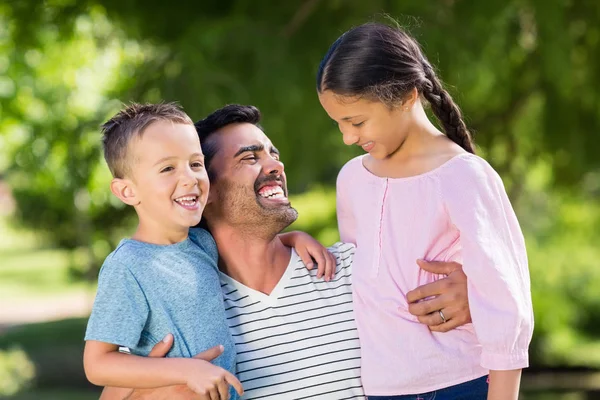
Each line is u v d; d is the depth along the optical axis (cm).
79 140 1007
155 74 930
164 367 276
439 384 300
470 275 292
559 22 906
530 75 1045
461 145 325
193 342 291
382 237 313
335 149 920
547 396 1381
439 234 304
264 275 330
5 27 1061
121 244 296
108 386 296
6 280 2992
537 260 1524
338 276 334
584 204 1490
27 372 1418
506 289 288
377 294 312
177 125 300
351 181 335
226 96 856
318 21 915
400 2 851
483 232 292
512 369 288
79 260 2220
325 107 306
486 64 903
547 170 1185
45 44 1120
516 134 1141
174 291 292
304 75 888
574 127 1060
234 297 325
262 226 326
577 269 1702
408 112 307
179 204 296
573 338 1661
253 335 320
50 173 1184
